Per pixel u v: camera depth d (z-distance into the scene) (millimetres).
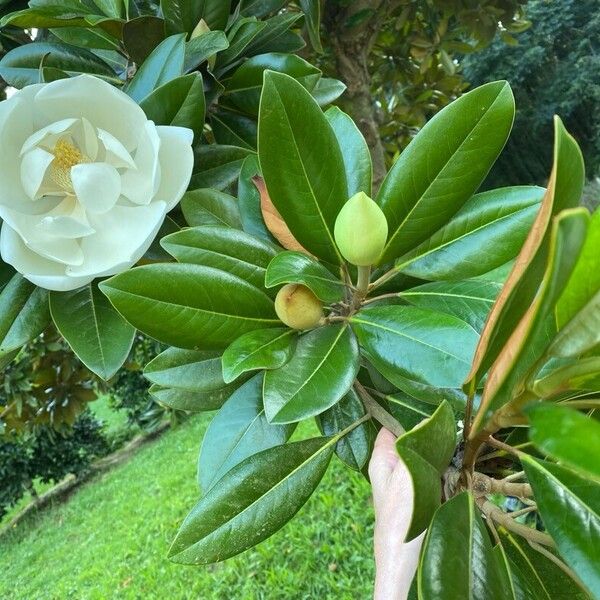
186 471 3549
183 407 582
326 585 1860
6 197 520
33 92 507
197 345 459
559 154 272
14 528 4504
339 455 516
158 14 760
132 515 3293
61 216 492
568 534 308
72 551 3271
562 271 235
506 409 312
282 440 503
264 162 451
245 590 2004
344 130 525
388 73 1802
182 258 476
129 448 5508
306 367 429
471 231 484
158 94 558
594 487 315
